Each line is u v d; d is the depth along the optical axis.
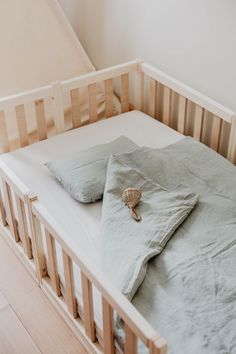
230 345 1.34
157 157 2.02
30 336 1.80
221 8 1.99
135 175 1.91
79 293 1.65
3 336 1.80
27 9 2.45
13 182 1.73
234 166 2.04
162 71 2.42
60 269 1.72
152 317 1.44
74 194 1.91
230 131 2.11
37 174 2.07
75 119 2.42
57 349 1.75
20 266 2.06
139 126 2.39
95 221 1.84
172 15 2.21
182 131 2.37
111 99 2.49
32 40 2.47
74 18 2.81
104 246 1.67
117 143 2.14
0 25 2.39
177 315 1.43
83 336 1.66
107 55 2.71
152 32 2.36
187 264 1.58
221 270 1.56
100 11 2.60
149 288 1.52
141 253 1.59
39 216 1.62
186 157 2.07
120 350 1.46
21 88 2.43
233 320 1.40
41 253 1.81
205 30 2.10
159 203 1.81
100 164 1.99
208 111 2.25
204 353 1.32
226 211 1.81
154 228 1.69
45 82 2.51
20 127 2.24
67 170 1.97
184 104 2.28
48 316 1.86
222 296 1.47
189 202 1.80
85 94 2.59
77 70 2.60
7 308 1.90
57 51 2.54
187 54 2.24
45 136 2.34
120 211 1.77
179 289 1.51
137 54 2.52
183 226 1.75
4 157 2.17
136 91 2.52
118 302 1.24
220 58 2.09
